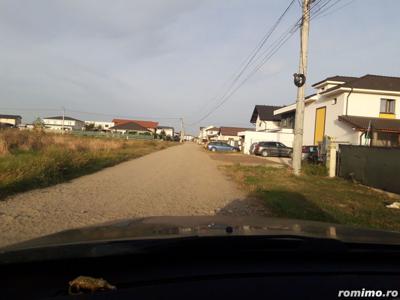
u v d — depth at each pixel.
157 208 8.24
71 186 10.98
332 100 28.05
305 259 2.43
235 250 2.36
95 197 9.33
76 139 32.03
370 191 12.56
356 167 15.08
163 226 3.02
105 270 2.12
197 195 10.32
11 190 9.41
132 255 2.17
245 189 11.84
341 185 13.81
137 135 87.88
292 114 42.28
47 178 11.60
